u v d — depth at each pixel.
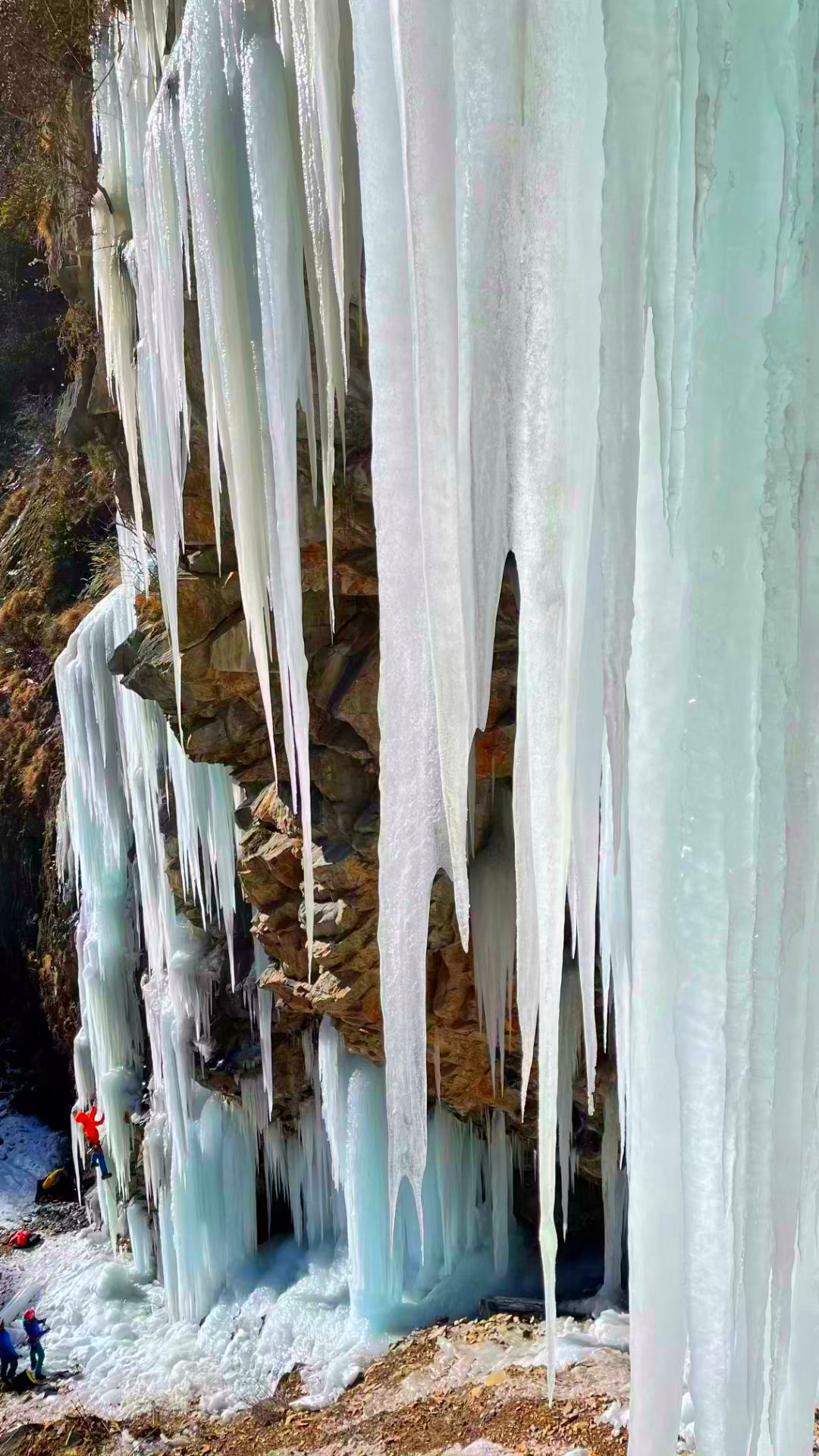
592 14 1.95
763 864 1.72
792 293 1.56
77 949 12.96
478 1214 9.82
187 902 10.56
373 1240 9.62
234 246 5.38
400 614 2.82
